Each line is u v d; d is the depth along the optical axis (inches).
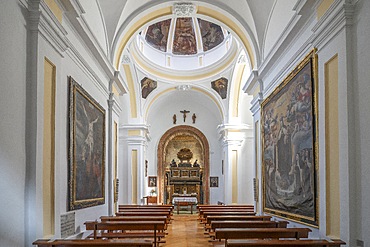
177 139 1032.2
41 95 219.6
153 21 480.1
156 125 1002.7
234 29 483.5
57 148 251.0
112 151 459.2
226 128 799.7
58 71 252.8
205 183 987.9
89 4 357.4
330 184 244.2
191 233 521.0
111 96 456.4
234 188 789.9
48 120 238.7
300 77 303.4
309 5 269.6
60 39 249.9
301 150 302.4
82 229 332.8
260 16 429.4
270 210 412.5
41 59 220.4
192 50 840.9
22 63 204.7
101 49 379.6
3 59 181.5
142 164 814.5
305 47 295.6
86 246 215.8
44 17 218.2
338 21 223.6
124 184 795.4
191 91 900.0
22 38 204.8
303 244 213.9
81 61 328.2
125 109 808.9
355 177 210.5
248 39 471.8
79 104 317.1
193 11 466.0
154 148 994.1
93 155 370.3
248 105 807.1
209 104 954.1
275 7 385.7
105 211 432.8
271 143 404.8
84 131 335.0
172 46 838.5
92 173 365.7
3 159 180.9
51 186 243.4
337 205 232.5
